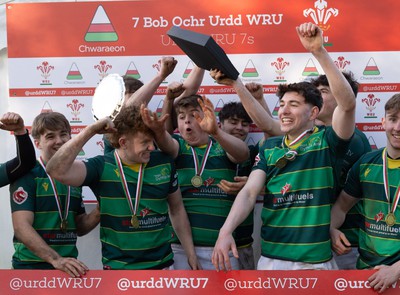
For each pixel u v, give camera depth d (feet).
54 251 11.86
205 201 13.53
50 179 12.59
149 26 15.35
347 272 11.14
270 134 13.47
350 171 12.42
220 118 14.94
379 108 15.10
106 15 15.38
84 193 15.61
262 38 15.15
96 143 15.61
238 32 15.17
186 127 13.66
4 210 16.43
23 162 12.20
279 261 11.83
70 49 15.47
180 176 13.64
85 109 15.53
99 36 15.42
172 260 12.46
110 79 11.68
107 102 11.51
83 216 13.15
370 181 11.87
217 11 15.19
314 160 11.82
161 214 12.11
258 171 12.16
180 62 15.35
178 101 14.25
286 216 11.83
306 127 12.17
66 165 10.89
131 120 11.57
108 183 11.82
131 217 11.79
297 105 11.98
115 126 11.65
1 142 16.10
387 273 10.94
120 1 15.33
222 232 11.22
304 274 11.19
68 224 12.73
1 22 15.75
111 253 11.86
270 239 12.00
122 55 15.40
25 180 12.41
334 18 14.99
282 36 15.11
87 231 13.08
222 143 12.67
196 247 13.50
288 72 15.16
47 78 15.53
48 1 15.43
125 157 11.89
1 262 16.39
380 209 11.69
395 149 11.64
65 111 15.57
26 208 12.26
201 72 14.32
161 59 15.12
